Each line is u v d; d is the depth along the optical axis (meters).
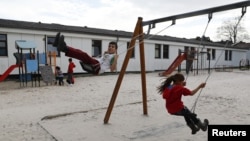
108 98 9.46
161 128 5.39
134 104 8.07
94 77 18.50
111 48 4.68
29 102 8.64
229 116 6.41
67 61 18.84
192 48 27.14
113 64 4.61
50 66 14.36
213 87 12.69
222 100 8.84
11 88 12.49
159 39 25.45
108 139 4.71
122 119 6.18
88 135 4.93
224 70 29.81
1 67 15.81
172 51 27.59
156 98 9.32
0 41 15.77
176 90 4.10
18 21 19.41
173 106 4.17
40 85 13.78
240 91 11.21
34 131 5.22
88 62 4.27
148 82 15.27
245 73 24.58
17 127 5.51
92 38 20.03
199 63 30.75
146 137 4.83
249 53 41.44
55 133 5.04
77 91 11.37
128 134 5.00
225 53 36.06
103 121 5.97
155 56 25.75
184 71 26.78
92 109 7.39
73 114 6.72
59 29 17.97
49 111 7.14
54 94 10.45
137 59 23.47
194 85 13.99
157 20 5.88
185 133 5.04
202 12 5.08
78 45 19.20
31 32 16.77
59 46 3.87
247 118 6.18
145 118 6.26
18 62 13.75
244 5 4.46
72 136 4.86
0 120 6.11
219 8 4.75
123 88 12.41
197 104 8.08
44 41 17.47
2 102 8.65
